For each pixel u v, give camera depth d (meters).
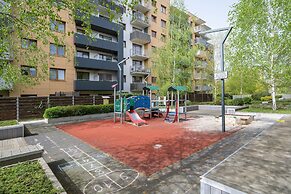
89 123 10.67
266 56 14.10
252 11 13.89
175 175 3.76
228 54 16.11
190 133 7.77
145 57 25.17
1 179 2.89
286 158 3.05
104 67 20.03
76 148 5.82
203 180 2.39
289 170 2.58
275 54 13.88
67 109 11.32
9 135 7.20
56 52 16.44
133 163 4.47
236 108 14.88
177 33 19.75
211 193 2.29
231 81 27.38
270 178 2.34
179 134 7.61
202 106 19.12
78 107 11.88
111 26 20.66
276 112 13.38
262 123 9.67
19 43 6.08
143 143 6.27
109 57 22.34
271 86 14.77
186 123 10.39
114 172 3.98
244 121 9.50
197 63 26.28
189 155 4.98
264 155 3.20
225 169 2.64
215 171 2.58
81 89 17.98
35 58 6.84
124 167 4.23
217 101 22.17
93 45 19.06
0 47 4.27
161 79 20.25
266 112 13.56
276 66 13.80
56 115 10.80
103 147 5.87
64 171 4.09
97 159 4.80
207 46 26.58
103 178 3.71
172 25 20.20
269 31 14.00
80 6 4.27
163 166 4.24
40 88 15.43
